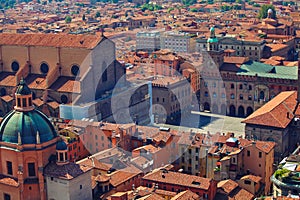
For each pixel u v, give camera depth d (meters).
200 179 165.25
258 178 177.88
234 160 184.12
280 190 148.25
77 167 159.38
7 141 159.75
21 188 158.75
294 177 147.62
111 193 162.50
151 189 162.38
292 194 145.75
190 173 186.25
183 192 157.12
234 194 166.88
